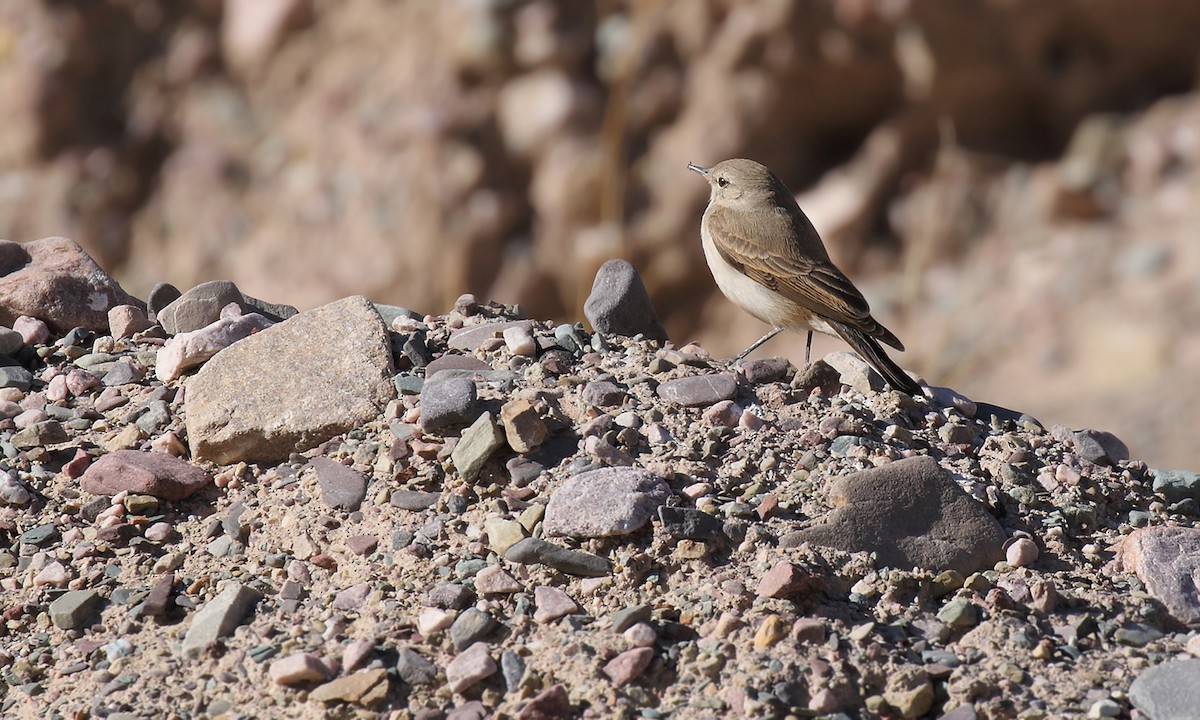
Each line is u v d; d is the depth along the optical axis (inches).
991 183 1011.9
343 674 296.7
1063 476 373.4
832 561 324.5
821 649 298.0
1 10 1090.1
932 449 381.7
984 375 883.4
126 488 356.8
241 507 353.4
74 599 325.4
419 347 406.9
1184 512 371.9
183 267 1029.8
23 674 309.4
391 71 1034.1
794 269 480.1
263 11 1078.4
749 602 309.4
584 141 979.3
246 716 290.2
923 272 977.5
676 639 302.7
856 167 1010.1
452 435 363.6
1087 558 344.5
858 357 430.3
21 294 437.7
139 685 301.7
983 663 300.4
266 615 318.0
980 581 325.7
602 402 379.6
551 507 330.3
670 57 996.6
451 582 319.9
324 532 339.6
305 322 404.2
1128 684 294.7
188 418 373.7
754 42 978.7
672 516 325.7
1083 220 994.1
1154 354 856.9
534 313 973.8
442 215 981.8
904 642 305.4
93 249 1050.7
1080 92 1028.5
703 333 965.2
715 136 984.9
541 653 300.7
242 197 1048.2
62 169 1063.6
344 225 1002.7
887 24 975.0
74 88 1078.4
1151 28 1021.8
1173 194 991.0
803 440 372.2
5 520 352.5
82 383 405.1
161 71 1091.3
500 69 1002.7
